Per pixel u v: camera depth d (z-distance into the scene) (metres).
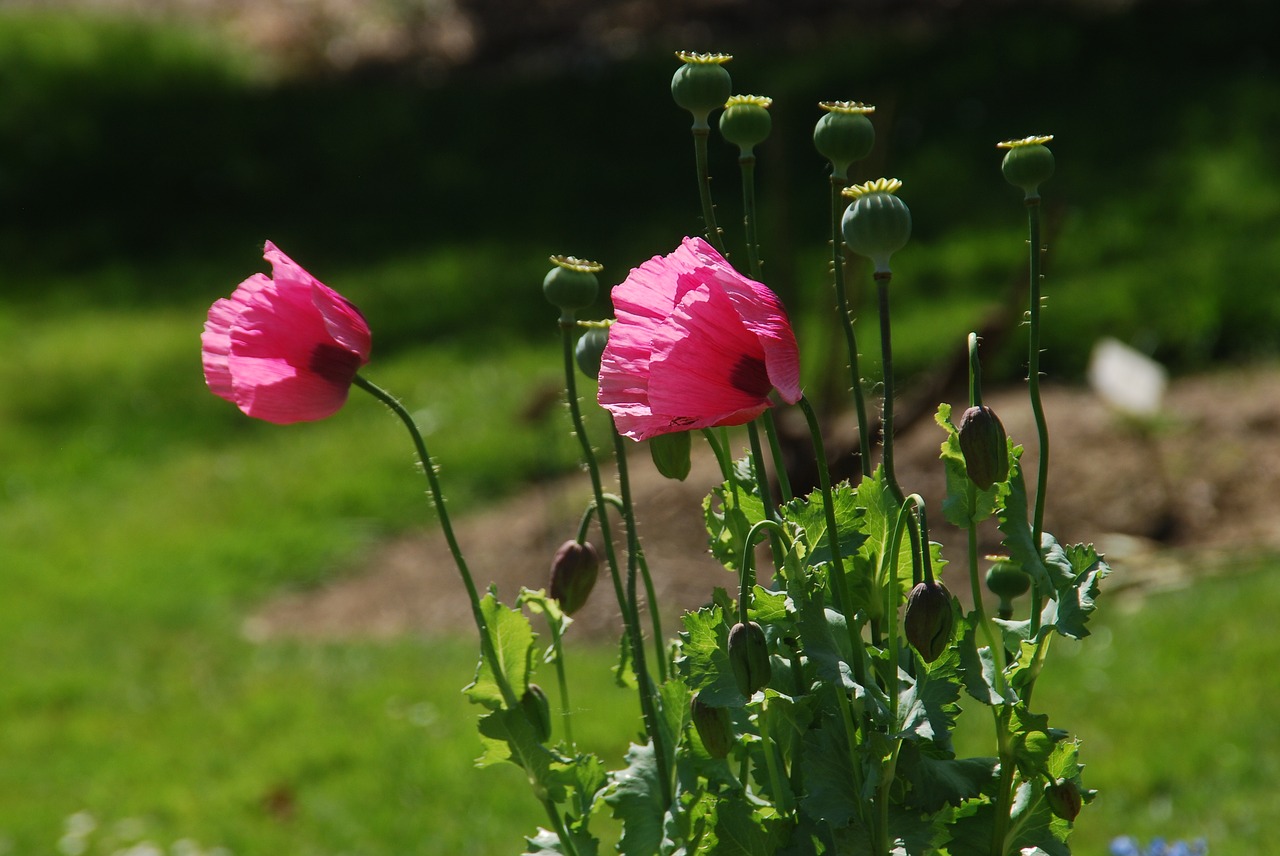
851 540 1.96
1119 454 8.84
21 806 6.20
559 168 16.45
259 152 17.77
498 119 17.52
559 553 2.41
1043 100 14.94
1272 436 8.83
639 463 9.72
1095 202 12.80
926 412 7.17
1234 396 9.70
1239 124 13.57
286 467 10.69
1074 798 2.01
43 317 14.65
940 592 1.83
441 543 9.26
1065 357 10.70
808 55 16.88
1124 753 5.39
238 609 8.74
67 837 5.88
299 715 6.81
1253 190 12.48
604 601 7.83
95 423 12.05
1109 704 5.82
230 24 20.25
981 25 16.59
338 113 18.16
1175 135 13.66
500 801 5.63
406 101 18.19
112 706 7.23
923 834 1.97
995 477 1.92
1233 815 4.80
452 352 12.57
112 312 14.59
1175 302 11.06
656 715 2.23
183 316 14.21
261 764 6.31
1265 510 8.08
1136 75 14.90
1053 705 5.90
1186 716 5.56
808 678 2.04
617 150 16.58
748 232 2.12
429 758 6.09
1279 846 4.50
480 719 2.16
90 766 6.55
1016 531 1.94
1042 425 1.98
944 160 14.19
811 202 14.05
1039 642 1.95
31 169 17.22
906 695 1.93
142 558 9.43
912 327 10.76
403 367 12.35
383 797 5.82
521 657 2.20
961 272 12.02
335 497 10.04
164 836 5.79
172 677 7.53
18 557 9.62
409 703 6.79
